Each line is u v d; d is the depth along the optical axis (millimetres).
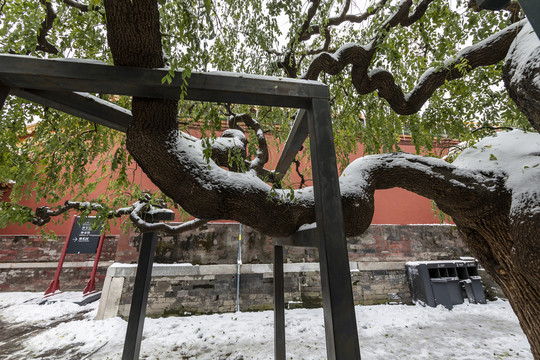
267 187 2250
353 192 2227
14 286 8008
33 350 4367
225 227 6902
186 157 1967
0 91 1617
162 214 3936
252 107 3980
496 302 7254
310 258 7125
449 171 2510
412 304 7152
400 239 7879
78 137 3133
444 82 3055
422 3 2799
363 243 7648
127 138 1896
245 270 6578
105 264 8422
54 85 1639
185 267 6320
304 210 2273
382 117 3531
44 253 8414
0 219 2664
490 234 2535
